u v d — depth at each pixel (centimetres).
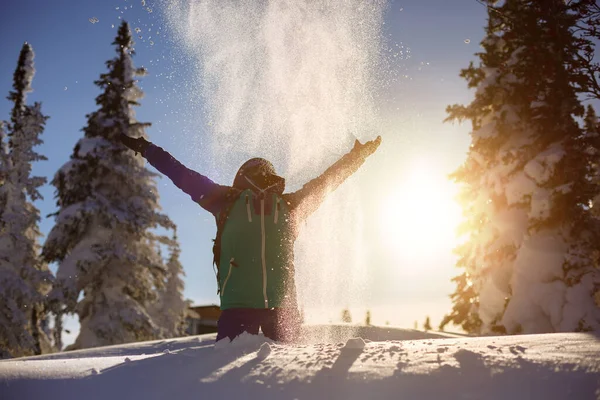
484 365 147
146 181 2020
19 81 2164
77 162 1923
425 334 704
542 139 1287
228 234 243
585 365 145
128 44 2092
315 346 193
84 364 174
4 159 2069
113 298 1872
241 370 154
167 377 153
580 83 1216
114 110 2031
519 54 1323
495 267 1320
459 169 1470
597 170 1273
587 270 1152
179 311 2703
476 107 1419
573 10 1141
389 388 133
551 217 1227
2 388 146
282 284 244
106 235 1905
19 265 1964
